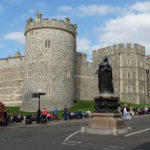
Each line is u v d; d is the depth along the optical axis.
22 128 19.64
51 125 22.20
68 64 40.03
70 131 16.69
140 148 10.32
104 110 15.15
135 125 19.38
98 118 15.09
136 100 52.34
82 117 30.91
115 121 14.55
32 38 39.41
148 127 17.73
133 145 11.05
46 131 17.00
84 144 11.38
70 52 40.56
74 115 30.33
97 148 10.36
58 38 39.00
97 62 57.12
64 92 38.94
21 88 47.03
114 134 13.99
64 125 21.64
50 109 37.09
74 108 39.78
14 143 11.78
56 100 37.81
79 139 12.89
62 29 39.50
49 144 11.44
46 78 37.78
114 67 53.78
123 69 52.66
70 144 11.41
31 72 38.75
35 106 37.38
